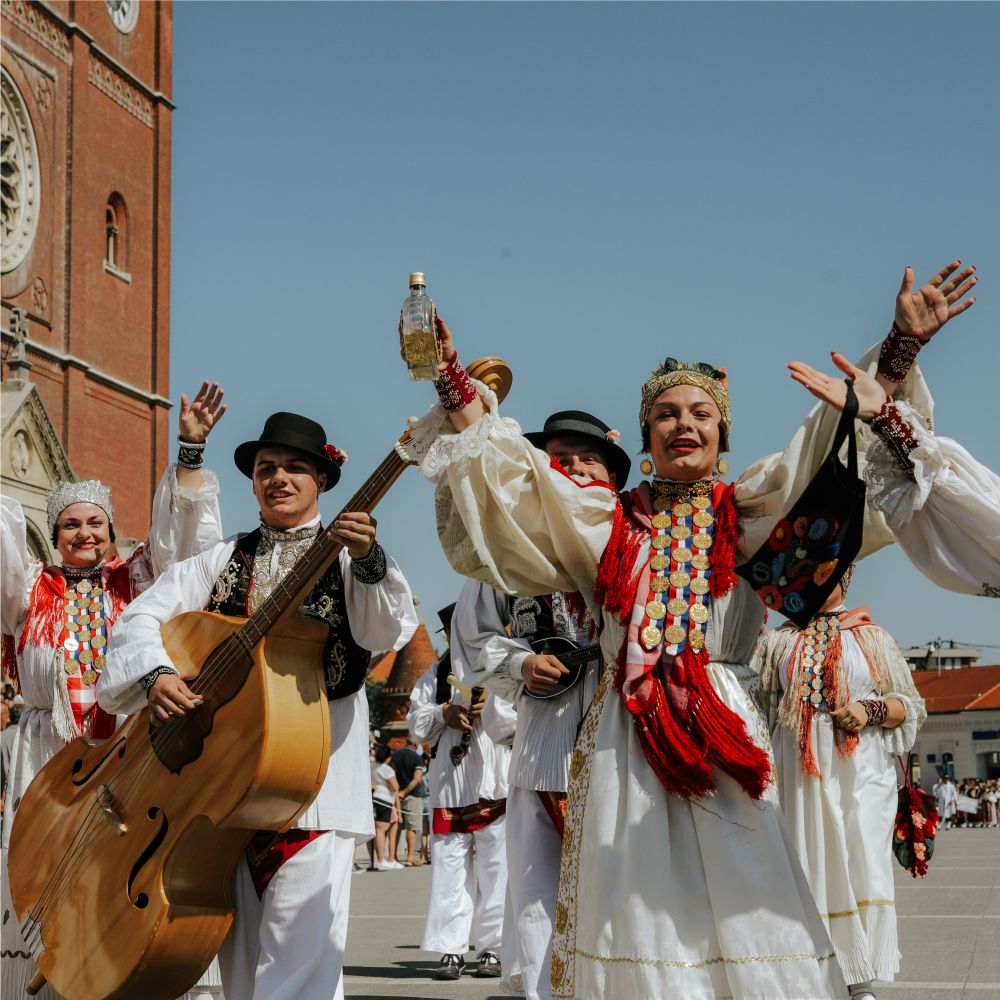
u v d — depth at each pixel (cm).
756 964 400
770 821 414
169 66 4138
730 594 439
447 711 868
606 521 452
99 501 693
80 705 661
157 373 3950
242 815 514
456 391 443
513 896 621
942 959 819
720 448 467
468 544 451
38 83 3619
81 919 551
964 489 407
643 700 424
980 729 9681
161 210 4034
